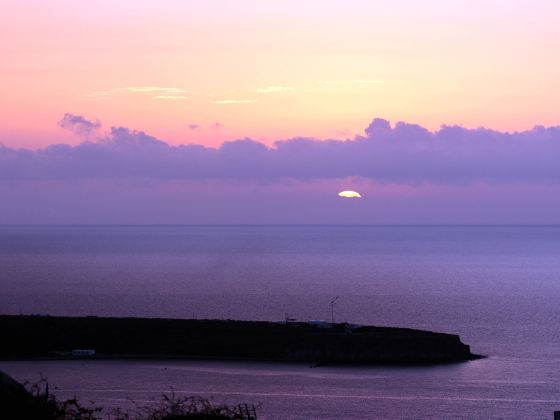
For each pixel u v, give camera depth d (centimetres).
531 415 8169
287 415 7856
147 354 12325
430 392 9438
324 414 7988
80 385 9281
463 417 8012
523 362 12194
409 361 12100
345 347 12338
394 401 8831
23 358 11744
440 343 12456
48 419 2881
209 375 10462
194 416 3331
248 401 8494
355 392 9356
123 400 7944
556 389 9712
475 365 11831
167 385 9469
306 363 11831
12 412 2822
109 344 12712
